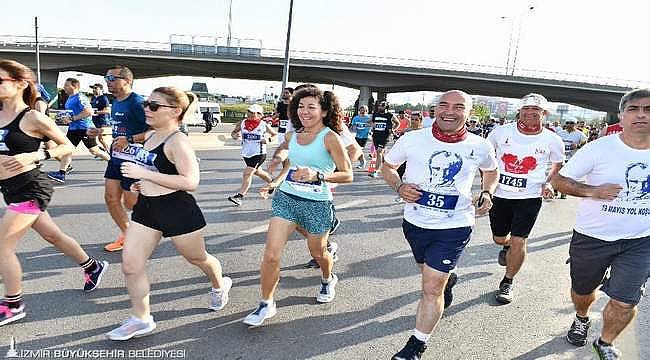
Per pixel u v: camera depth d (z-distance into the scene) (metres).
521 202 4.15
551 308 4.04
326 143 3.31
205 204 7.45
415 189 2.96
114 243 4.81
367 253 5.34
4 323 3.18
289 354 3.04
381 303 3.93
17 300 3.25
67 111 8.94
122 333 3.04
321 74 53.84
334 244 4.96
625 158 2.91
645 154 2.89
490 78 52.03
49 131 3.15
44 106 4.72
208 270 3.40
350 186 10.23
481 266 5.11
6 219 3.11
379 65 51.50
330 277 3.87
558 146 4.16
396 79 53.06
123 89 4.33
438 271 2.89
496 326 3.64
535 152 4.11
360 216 7.30
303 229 3.60
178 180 2.88
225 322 3.41
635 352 3.35
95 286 3.82
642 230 2.92
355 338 3.31
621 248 2.97
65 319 3.32
